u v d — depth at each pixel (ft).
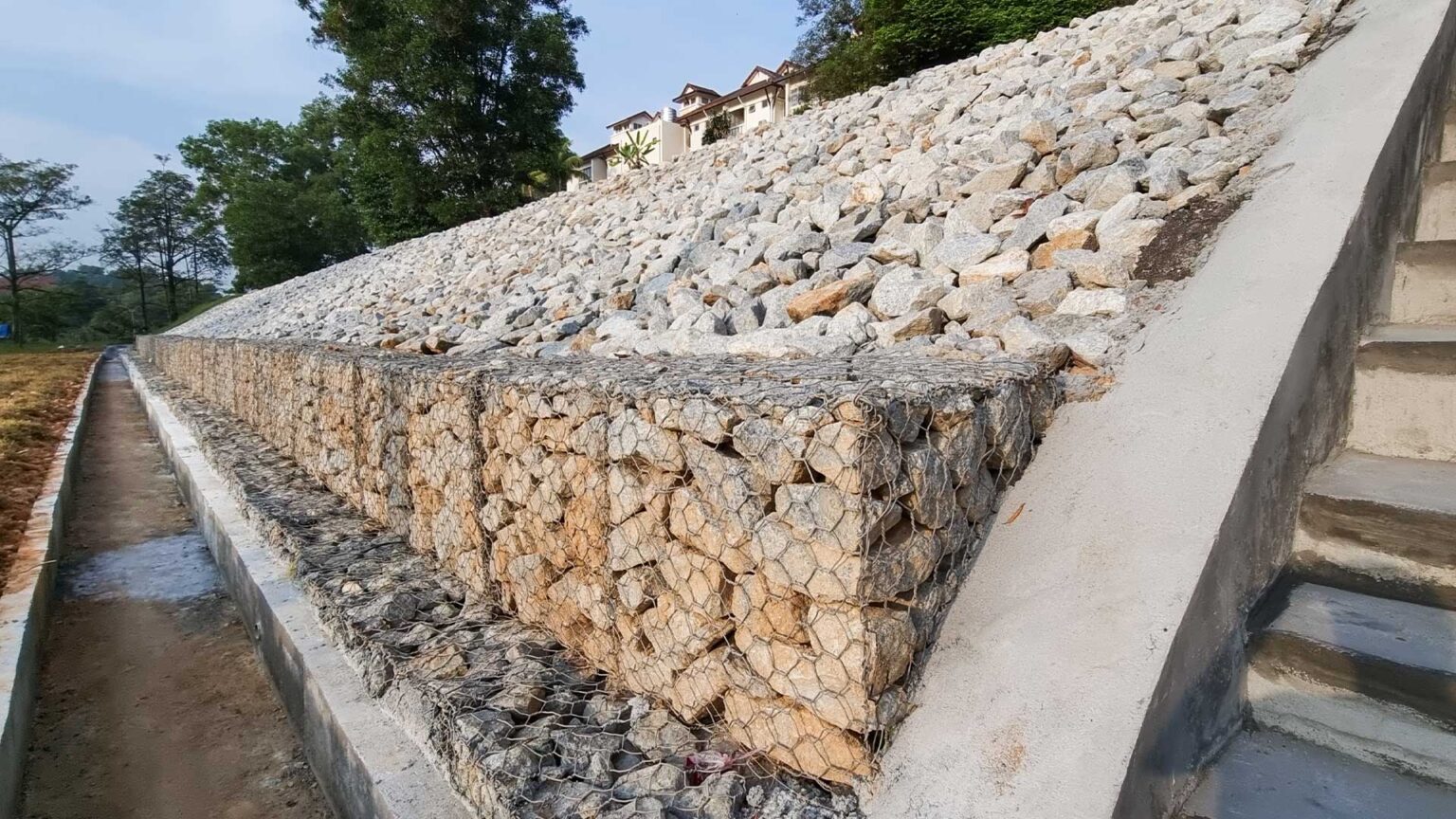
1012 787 4.56
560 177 82.89
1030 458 6.51
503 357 12.98
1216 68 13.16
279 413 20.20
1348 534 6.27
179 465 24.80
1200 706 5.12
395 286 32.09
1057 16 35.12
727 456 5.70
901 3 40.60
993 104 16.85
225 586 16.48
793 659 5.37
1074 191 11.11
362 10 68.95
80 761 10.34
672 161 31.55
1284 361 6.09
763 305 12.23
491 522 9.29
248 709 11.50
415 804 6.57
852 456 4.76
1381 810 4.82
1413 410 7.16
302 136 143.95
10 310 153.28
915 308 9.84
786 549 5.24
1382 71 9.21
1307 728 5.51
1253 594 5.84
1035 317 8.76
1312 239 7.22
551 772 6.11
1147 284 8.22
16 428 30.99
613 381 7.09
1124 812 4.26
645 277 16.84
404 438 11.67
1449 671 4.95
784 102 94.68
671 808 5.57
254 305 58.13
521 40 71.56
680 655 6.38
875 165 16.97
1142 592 5.03
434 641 8.66
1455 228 8.99
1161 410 6.26
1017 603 5.47
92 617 15.15
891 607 5.19
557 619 8.25
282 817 9.03
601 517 7.18
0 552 16.12
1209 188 9.22
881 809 5.03
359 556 11.68
